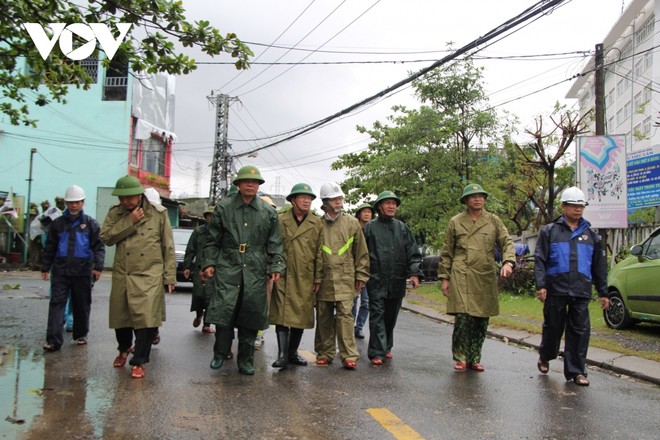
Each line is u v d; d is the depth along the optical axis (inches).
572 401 195.5
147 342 213.0
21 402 175.6
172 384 201.6
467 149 697.6
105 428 153.5
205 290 299.9
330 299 240.1
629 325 354.6
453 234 251.9
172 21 244.4
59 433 148.9
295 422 162.1
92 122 956.6
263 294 218.4
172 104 1127.0
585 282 224.5
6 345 264.5
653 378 230.7
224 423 159.8
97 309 401.1
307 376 221.1
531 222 957.8
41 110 948.6
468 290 243.0
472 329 246.2
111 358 241.9
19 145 943.0
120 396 184.4
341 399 187.9
